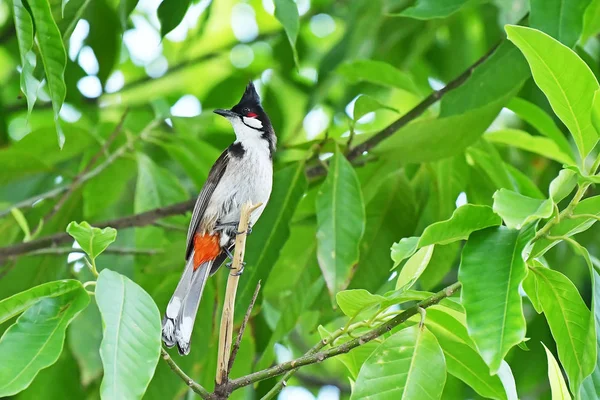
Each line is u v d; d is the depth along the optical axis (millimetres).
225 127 14062
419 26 12508
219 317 9961
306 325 11016
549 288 5824
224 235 9273
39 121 15312
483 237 5480
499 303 5109
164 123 12148
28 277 10641
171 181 10961
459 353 6531
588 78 5500
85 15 10953
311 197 10359
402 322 6020
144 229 11047
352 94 12578
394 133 9477
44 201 11531
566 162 10492
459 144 9266
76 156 11844
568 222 5895
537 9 7570
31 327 5473
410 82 10102
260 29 15828
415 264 6418
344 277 8469
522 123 13672
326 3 15359
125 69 15242
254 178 9539
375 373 5766
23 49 6355
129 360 5293
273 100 12875
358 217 8672
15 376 5234
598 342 5730
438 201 10266
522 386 12367
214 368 9891
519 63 8672
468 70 9695
